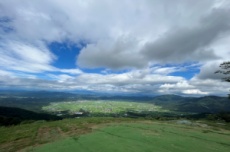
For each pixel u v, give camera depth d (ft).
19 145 85.25
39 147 78.23
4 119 251.19
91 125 136.46
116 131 105.40
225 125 139.23
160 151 65.82
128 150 67.21
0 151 77.30
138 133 98.17
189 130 108.47
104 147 71.77
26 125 165.27
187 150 67.31
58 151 69.26
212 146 73.46
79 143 79.97
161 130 107.34
